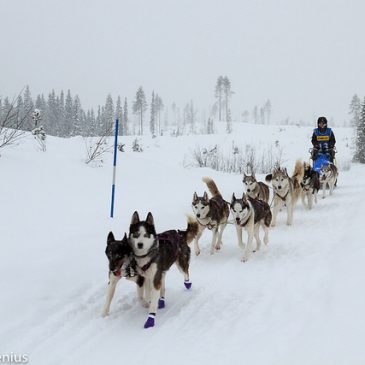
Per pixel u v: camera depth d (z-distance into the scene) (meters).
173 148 35.22
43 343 3.71
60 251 5.70
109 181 10.59
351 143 41.53
